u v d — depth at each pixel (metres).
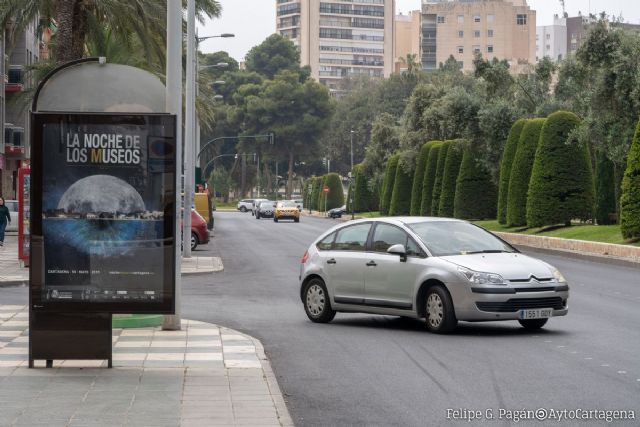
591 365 11.80
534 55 184.38
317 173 154.00
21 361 11.80
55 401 9.30
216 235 57.66
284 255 37.97
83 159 10.91
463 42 182.75
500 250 15.53
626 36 39.69
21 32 33.69
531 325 15.31
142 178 10.96
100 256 10.98
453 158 61.81
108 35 36.41
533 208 45.06
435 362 12.20
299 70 161.75
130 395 9.62
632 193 34.62
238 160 153.25
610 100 39.66
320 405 9.69
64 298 10.98
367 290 15.84
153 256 10.98
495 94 58.34
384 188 84.38
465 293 14.40
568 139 41.75
